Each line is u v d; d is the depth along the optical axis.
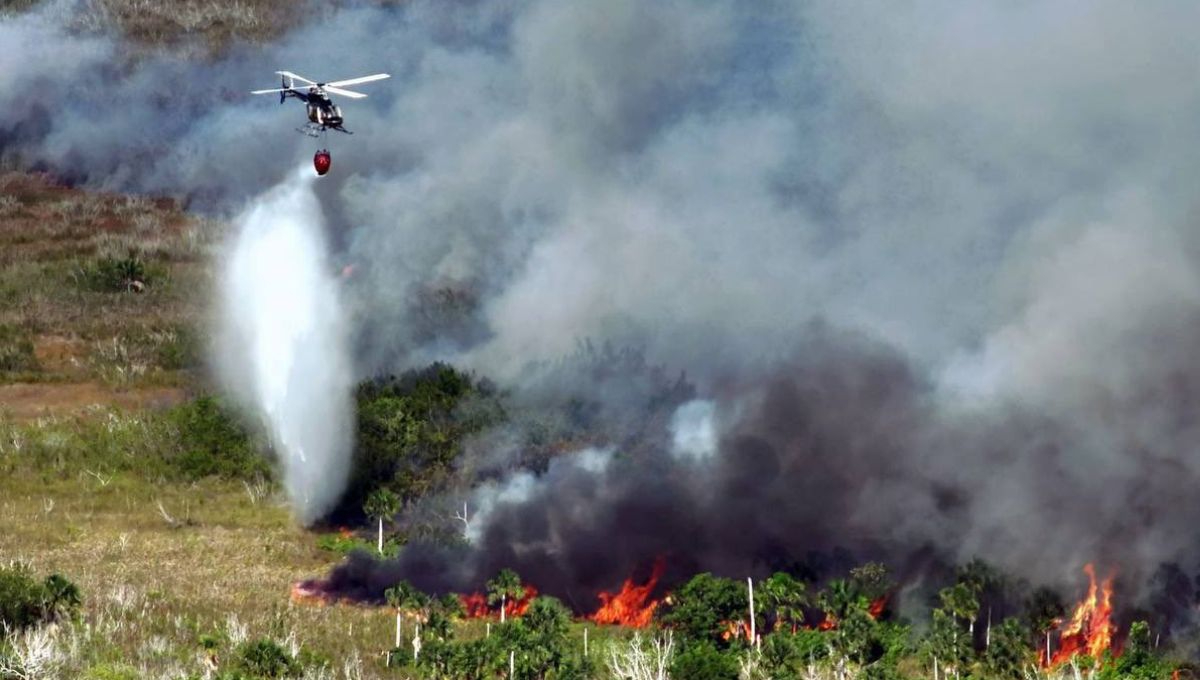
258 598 62.19
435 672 53.00
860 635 57.12
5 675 45.56
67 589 55.91
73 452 78.12
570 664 52.66
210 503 74.69
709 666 52.44
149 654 51.28
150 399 85.69
